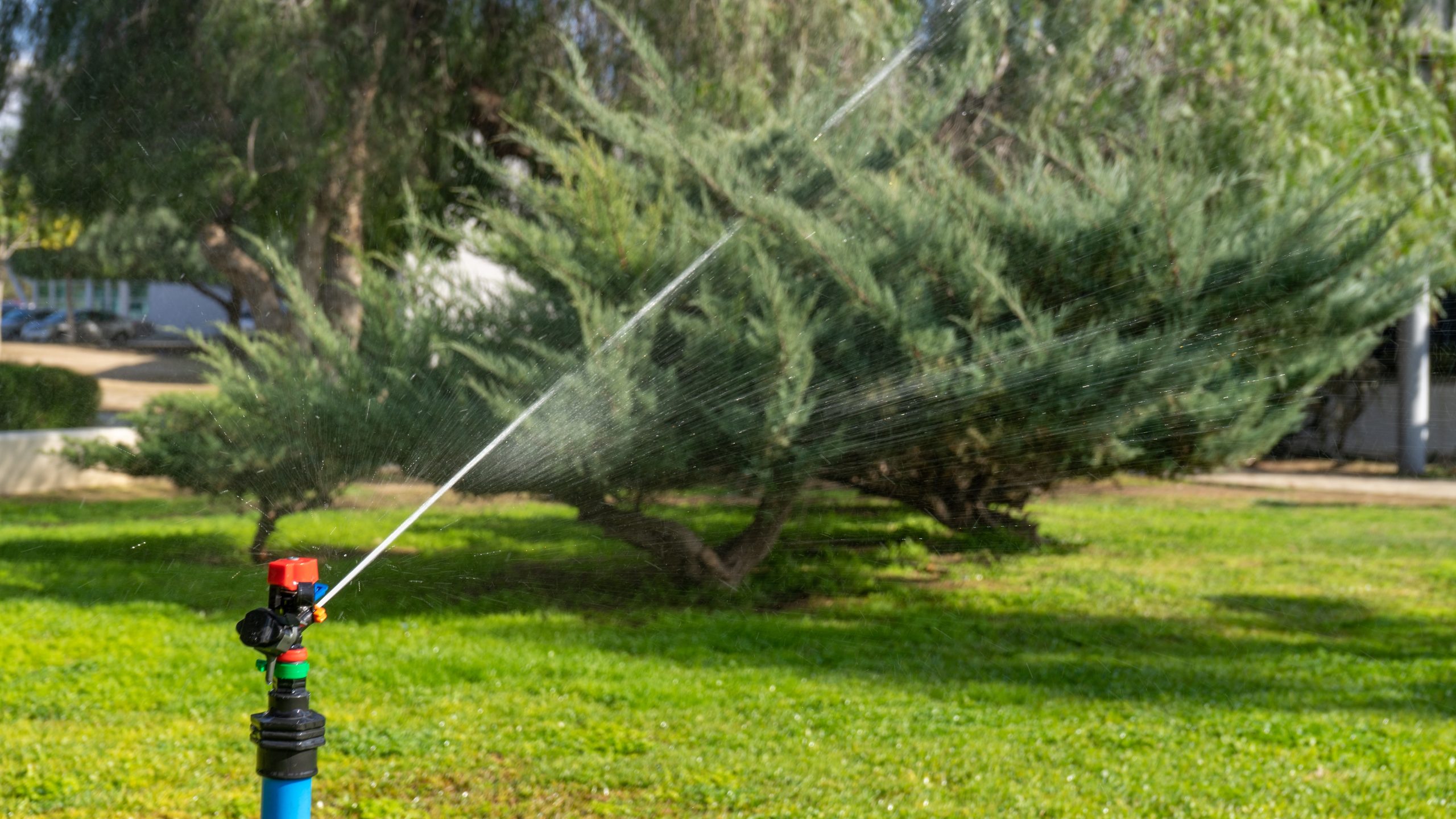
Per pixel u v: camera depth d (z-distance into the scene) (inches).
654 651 199.3
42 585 252.2
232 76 323.6
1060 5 231.0
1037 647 207.2
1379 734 159.6
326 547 233.6
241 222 351.6
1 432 431.2
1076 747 153.9
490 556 231.1
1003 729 161.3
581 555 233.0
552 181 300.8
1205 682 185.9
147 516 322.0
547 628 209.6
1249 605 242.4
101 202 342.0
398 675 181.6
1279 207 239.3
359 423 224.5
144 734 156.6
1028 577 251.9
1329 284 229.9
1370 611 239.6
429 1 347.9
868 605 230.8
